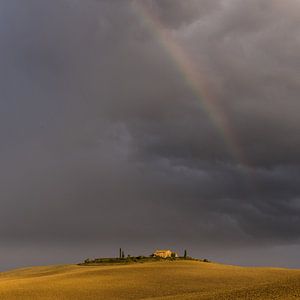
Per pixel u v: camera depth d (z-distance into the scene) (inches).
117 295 2721.5
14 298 2598.4
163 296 2586.1
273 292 1964.8
